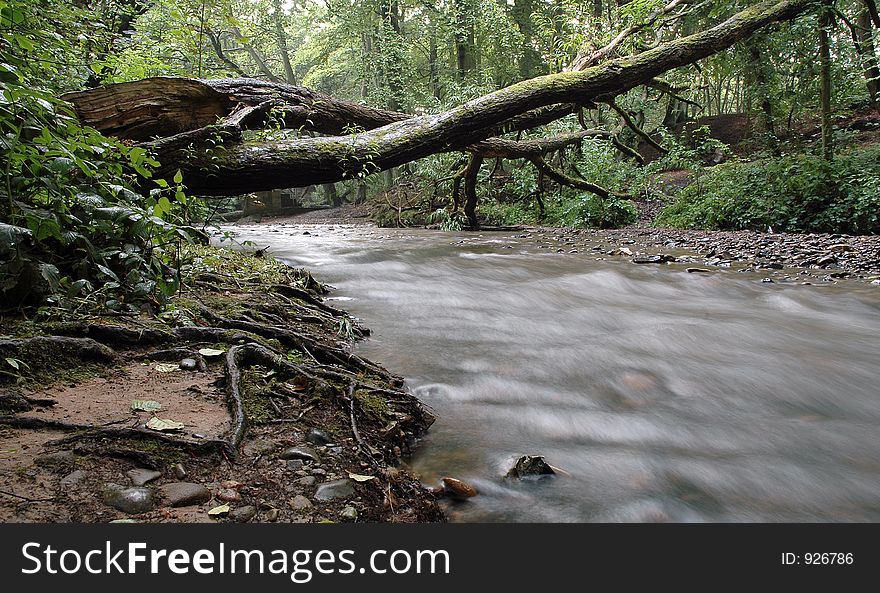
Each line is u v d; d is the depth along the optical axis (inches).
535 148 538.0
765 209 483.2
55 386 98.7
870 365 161.8
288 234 522.3
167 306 138.3
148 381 106.6
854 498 94.0
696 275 301.7
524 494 92.0
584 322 206.5
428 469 99.0
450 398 130.9
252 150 260.5
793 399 137.0
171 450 83.0
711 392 140.1
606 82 409.7
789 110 587.2
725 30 462.6
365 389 117.9
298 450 89.0
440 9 883.4
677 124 870.4
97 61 261.6
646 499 91.5
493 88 585.6
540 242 454.3
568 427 118.0
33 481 72.2
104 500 71.1
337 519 76.1
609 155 596.4
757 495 94.2
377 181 1032.2
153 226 141.7
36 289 123.6
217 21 330.3
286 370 116.9
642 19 498.0
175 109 247.1
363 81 1046.4
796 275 306.3
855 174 462.3
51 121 137.4
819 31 506.9
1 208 122.3
